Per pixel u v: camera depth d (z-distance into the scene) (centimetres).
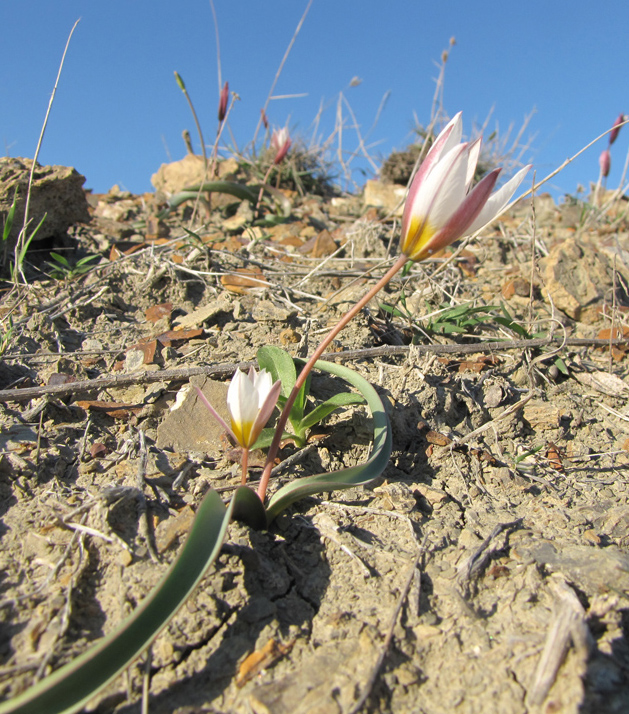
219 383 19
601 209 46
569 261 29
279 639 12
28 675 10
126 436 17
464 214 12
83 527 13
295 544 14
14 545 13
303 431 17
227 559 13
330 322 24
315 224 42
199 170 47
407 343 24
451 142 12
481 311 25
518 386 22
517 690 10
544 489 17
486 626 12
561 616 11
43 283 26
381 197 52
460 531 15
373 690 10
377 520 15
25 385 19
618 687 10
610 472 18
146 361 20
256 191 44
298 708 10
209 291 26
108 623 12
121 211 42
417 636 12
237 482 16
